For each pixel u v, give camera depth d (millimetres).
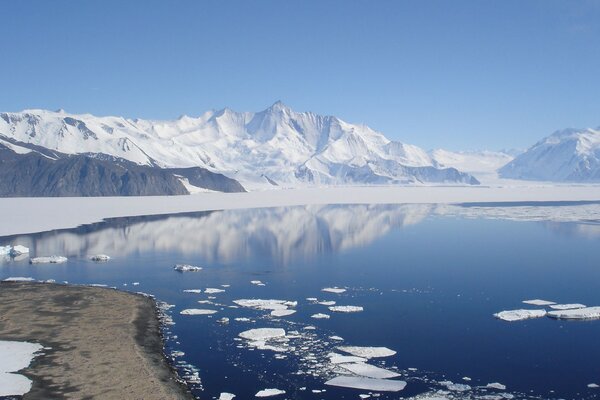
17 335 46281
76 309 54281
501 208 187750
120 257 86688
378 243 100938
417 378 37781
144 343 44656
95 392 35344
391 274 71688
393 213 168375
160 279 69688
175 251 92750
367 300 58344
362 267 76812
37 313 52781
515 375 38094
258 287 64688
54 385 36312
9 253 89250
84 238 107500
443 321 50406
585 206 195875
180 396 34906
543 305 55719
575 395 34969
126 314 52688
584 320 50625
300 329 48406
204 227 127750
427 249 92938
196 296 60656
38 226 124875
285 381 37406
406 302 57344
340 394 35344
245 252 91438
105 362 40312
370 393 35438
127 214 159250
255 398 34875
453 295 60219
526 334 46562
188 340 45688
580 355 41688
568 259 81938
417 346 43906
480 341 44969
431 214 163500
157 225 130750
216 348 43750
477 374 38344
